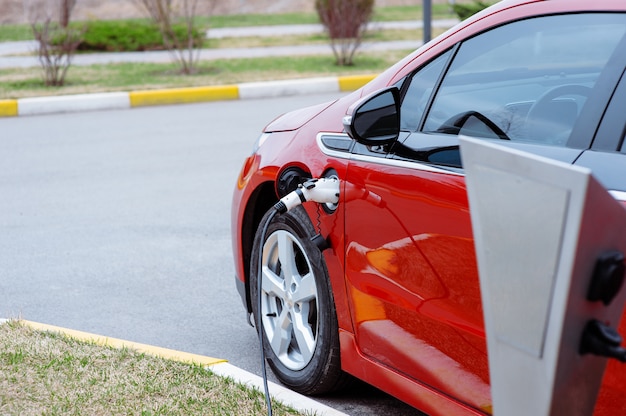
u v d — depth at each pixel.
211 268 5.83
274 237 3.81
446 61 3.17
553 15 2.84
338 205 3.35
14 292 5.41
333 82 14.52
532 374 1.66
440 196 2.83
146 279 5.62
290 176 3.64
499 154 1.63
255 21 24.14
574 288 1.57
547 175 1.56
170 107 13.34
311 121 3.74
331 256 3.43
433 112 3.11
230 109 12.92
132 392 3.51
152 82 14.59
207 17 24.89
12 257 6.16
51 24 19.83
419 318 2.98
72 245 6.43
